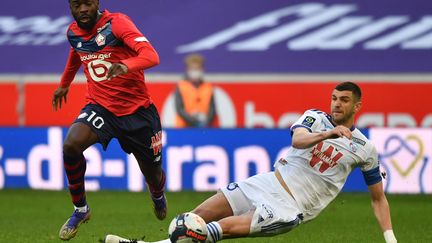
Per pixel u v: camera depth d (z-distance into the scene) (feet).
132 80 91.45
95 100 92.02
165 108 216.54
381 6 224.33
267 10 224.74
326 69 221.87
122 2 224.12
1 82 221.05
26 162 173.47
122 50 89.61
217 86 220.02
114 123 91.91
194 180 169.48
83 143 89.61
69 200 163.12
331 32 223.51
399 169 165.27
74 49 92.38
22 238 113.50
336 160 83.05
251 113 218.18
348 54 222.48
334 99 82.58
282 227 81.76
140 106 93.04
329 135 76.33
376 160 84.84
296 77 221.05
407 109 218.59
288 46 222.69
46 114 217.97
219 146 169.27
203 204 84.58
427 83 220.23
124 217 139.13
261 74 221.05
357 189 171.12
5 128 173.58
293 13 224.74
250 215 81.25
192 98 200.54
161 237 115.65
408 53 221.87
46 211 147.84
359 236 116.78
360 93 82.84
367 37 222.89
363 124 218.38
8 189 176.86
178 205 153.79
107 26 89.61
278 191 83.15
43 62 222.89
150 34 223.30
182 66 221.66
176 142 169.78
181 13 223.92
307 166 83.35
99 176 171.22
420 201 163.12
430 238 114.93
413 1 223.92
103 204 155.84
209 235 79.51
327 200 84.38
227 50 222.28
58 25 224.94
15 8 226.17
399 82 220.43
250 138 169.07
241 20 224.12
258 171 168.86
